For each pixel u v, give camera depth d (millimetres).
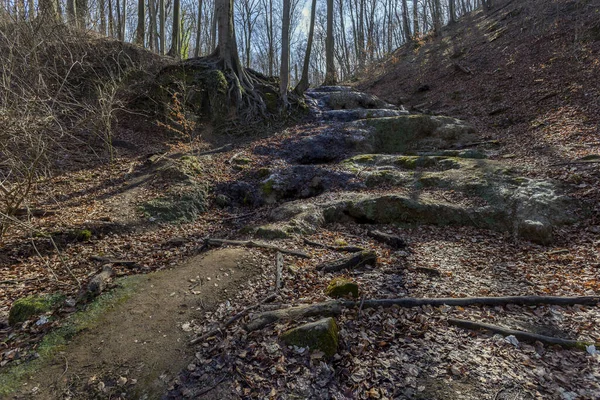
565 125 10805
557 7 18000
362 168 10500
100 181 9977
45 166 8422
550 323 3996
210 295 4832
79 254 6375
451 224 7578
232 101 16094
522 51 17828
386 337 3787
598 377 3117
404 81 23531
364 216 8078
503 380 3133
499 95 15547
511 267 5570
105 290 4988
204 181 10250
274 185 10016
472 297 4469
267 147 12906
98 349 3859
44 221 7344
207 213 9180
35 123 5809
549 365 3309
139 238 7332
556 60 15297
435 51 25375
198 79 16266
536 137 10875
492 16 25750
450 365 3338
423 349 3580
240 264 5676
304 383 3217
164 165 10820
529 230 6543
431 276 5305
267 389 3186
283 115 16422
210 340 3906
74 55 13789
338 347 3645
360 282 5090
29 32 8500
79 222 7387
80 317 4398
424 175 9234
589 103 11422
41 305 4617
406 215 7863
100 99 10320
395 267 5660
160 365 3605
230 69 17078
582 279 4895
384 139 13305
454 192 8328
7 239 6492
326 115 16562
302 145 12773
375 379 3217
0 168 8289
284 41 16859
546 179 7844
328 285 4957
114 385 3398
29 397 3303
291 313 4148
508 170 8625
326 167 10805
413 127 13328
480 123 14039
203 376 3408
